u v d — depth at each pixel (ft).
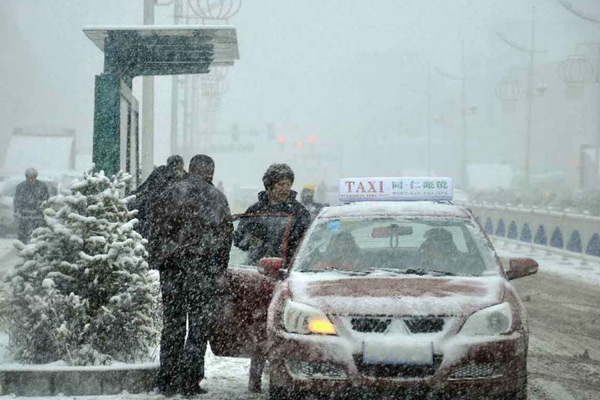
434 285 53.16
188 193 60.39
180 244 60.08
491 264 57.67
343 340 49.55
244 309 61.77
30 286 60.64
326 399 49.96
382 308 50.06
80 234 61.36
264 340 61.36
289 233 67.62
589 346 83.71
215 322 61.72
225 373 68.08
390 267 59.11
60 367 58.13
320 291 52.80
